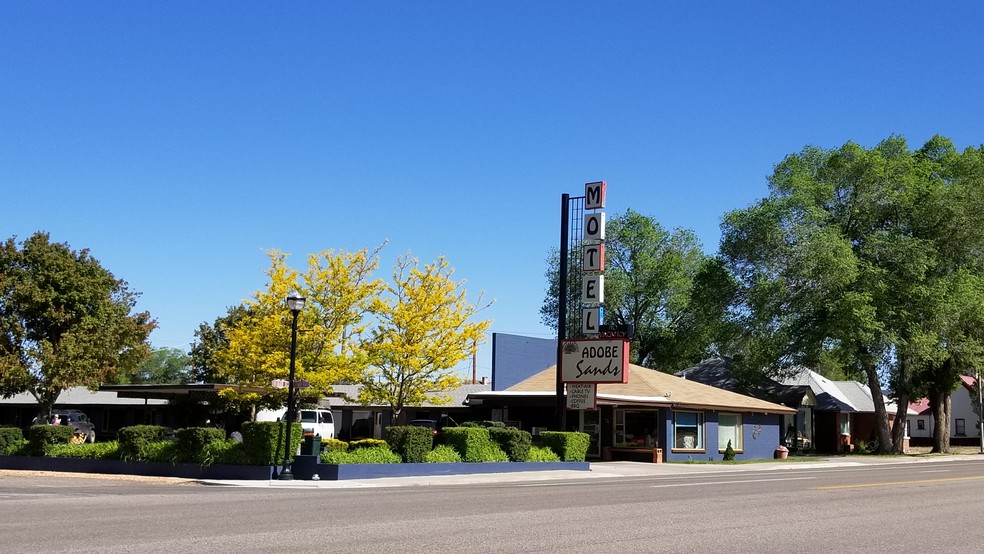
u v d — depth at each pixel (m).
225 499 18.34
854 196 52.50
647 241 72.62
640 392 41.75
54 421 46.25
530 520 13.87
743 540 11.73
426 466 27.58
